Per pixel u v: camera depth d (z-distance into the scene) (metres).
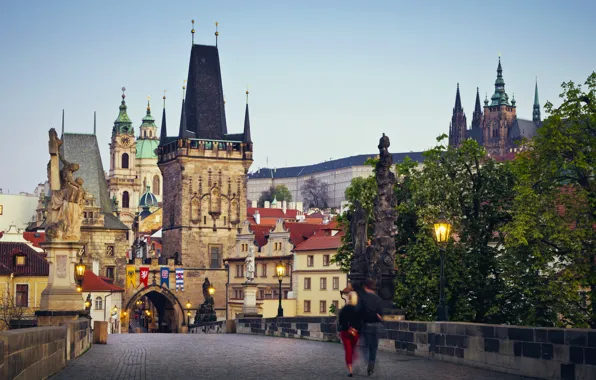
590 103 68.94
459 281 69.81
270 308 164.62
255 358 40.12
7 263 141.88
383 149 52.25
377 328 31.69
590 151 67.44
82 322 43.47
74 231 48.62
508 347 32.47
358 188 93.81
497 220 74.94
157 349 47.41
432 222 71.44
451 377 31.19
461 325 36.81
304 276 166.38
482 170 76.12
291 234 177.62
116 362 37.31
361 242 52.06
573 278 64.62
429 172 76.81
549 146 68.31
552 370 29.48
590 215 66.75
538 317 65.62
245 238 199.50
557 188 69.56
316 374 32.22
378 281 50.19
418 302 70.88
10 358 21.62
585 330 27.78
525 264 66.44
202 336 70.06
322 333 58.53
